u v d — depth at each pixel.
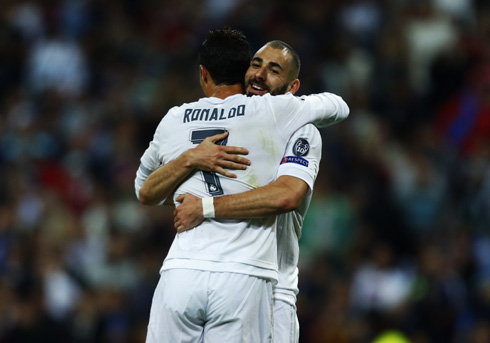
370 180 46.81
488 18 57.16
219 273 17.84
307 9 57.59
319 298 40.28
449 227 43.62
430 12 56.81
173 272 18.14
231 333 17.77
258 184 18.33
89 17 61.34
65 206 48.06
